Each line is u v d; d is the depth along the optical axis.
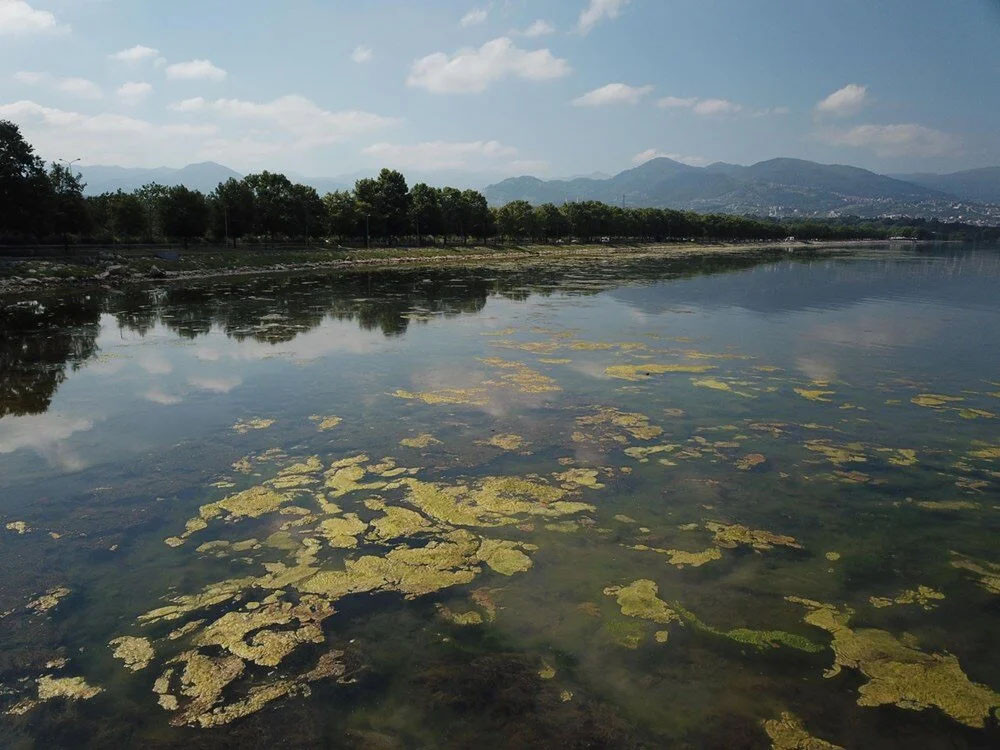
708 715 5.23
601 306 31.06
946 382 16.03
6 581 7.18
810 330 23.98
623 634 6.25
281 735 5.03
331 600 6.79
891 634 6.30
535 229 91.56
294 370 17.20
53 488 9.64
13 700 5.40
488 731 5.07
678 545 7.96
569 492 9.43
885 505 9.12
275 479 9.89
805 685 5.59
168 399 14.43
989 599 6.90
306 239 68.19
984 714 5.26
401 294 35.78
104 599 6.84
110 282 39.75
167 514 8.77
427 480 9.83
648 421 12.66
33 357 19.03
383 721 5.18
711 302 32.75
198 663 5.85
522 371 16.92
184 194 52.56
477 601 6.77
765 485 9.74
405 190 74.81
